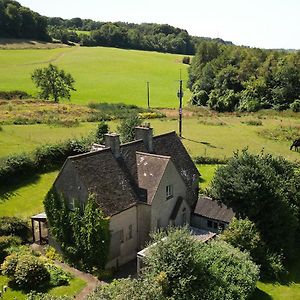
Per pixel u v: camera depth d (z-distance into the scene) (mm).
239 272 29094
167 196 35406
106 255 31078
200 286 26781
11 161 48750
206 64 137500
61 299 22984
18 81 122125
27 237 36312
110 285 25219
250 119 97812
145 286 23188
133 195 33688
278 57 130750
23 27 191000
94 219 30531
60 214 32625
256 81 120375
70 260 32656
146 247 32156
